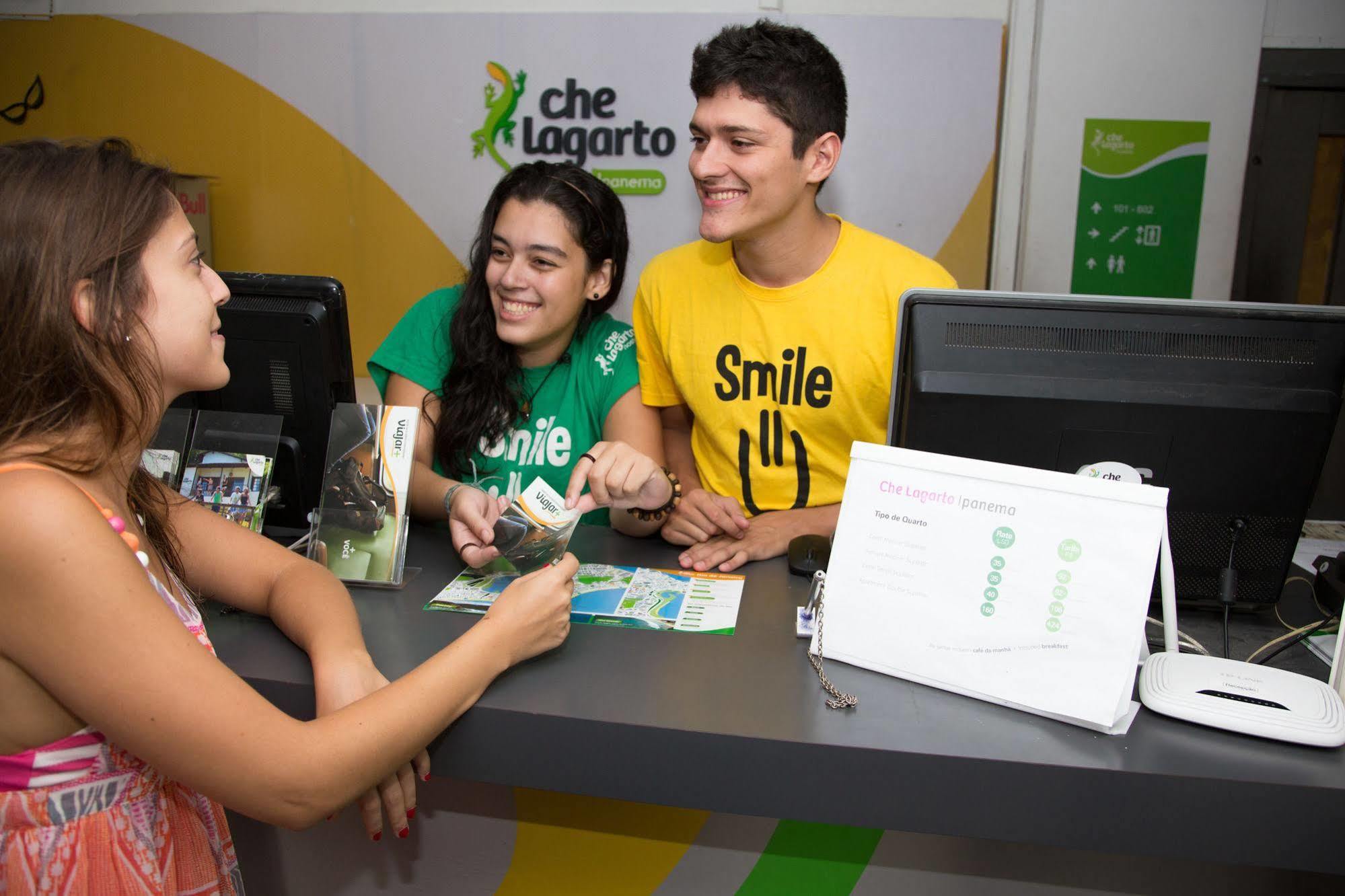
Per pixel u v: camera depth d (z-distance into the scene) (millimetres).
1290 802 752
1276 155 2584
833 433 1584
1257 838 764
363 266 2852
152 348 771
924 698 889
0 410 721
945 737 816
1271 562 1062
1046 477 872
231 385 1311
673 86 2635
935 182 2607
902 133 2590
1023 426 1035
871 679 927
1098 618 834
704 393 1593
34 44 2820
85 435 768
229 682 729
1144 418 1005
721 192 1391
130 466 841
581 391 1617
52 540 662
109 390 745
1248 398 980
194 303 800
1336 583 1104
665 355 1611
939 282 1476
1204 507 1044
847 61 2561
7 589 667
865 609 944
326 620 946
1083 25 2514
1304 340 982
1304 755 795
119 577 688
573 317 1530
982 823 799
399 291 2855
